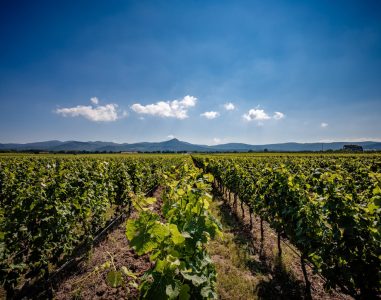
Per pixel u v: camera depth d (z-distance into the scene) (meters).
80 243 7.95
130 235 2.46
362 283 3.86
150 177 16.59
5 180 10.90
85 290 5.46
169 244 2.52
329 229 4.66
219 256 7.33
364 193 6.27
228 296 5.42
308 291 5.46
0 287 5.71
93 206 8.20
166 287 2.16
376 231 3.72
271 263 6.97
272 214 7.54
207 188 4.05
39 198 5.72
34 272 5.37
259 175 9.94
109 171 12.83
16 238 5.36
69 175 9.01
